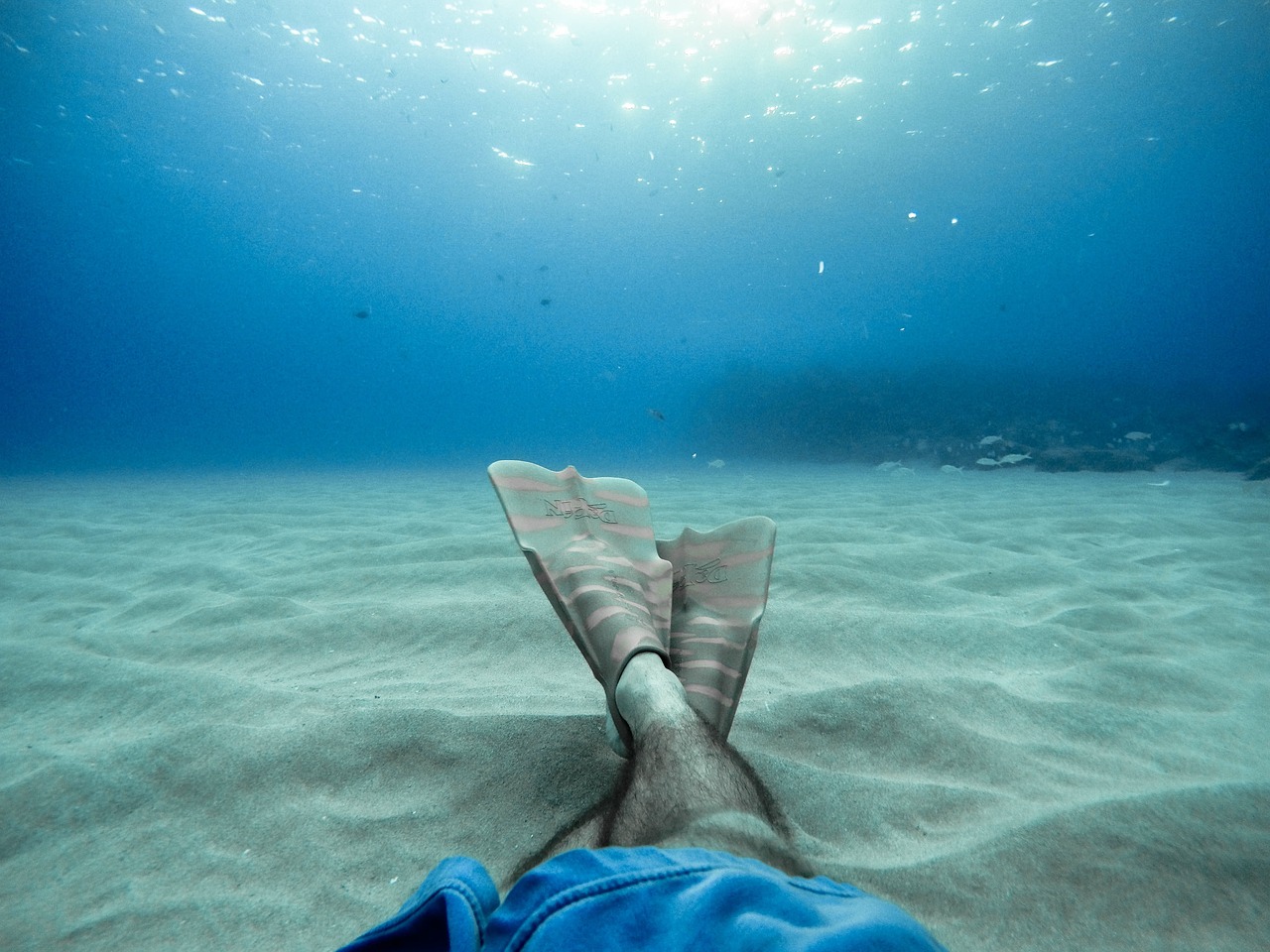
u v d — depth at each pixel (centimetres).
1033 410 1895
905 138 2862
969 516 602
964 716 190
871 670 233
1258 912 110
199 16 2128
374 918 115
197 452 3170
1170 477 1124
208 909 116
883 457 1800
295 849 132
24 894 119
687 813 90
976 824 139
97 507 752
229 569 377
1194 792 140
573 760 159
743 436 2273
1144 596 328
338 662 238
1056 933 109
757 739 176
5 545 474
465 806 145
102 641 261
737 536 179
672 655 150
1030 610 306
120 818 139
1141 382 2067
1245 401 1845
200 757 157
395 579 345
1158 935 108
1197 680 221
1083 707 198
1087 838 128
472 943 72
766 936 59
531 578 335
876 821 142
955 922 112
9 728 181
